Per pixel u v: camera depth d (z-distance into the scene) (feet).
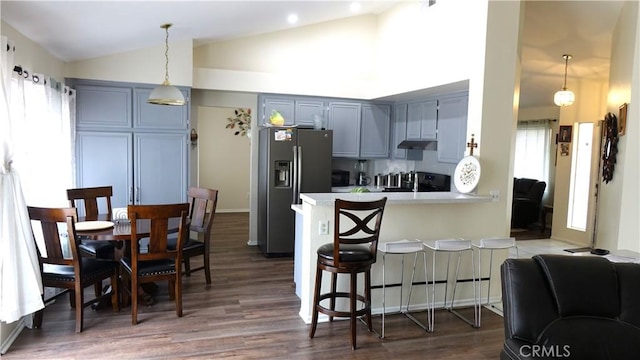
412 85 18.25
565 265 7.84
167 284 15.31
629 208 15.03
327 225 12.25
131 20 13.58
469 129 14.24
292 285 15.39
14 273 10.34
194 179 21.07
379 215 10.96
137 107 17.84
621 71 15.84
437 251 13.05
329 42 21.98
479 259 14.02
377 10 21.42
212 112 30.35
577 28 17.62
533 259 8.14
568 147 24.27
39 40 13.46
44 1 10.57
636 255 10.82
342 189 21.93
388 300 13.12
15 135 11.44
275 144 18.94
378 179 22.97
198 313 12.69
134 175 17.94
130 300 13.28
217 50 20.27
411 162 22.48
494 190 13.98
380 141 22.79
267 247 19.11
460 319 12.78
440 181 19.52
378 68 22.17
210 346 10.63
